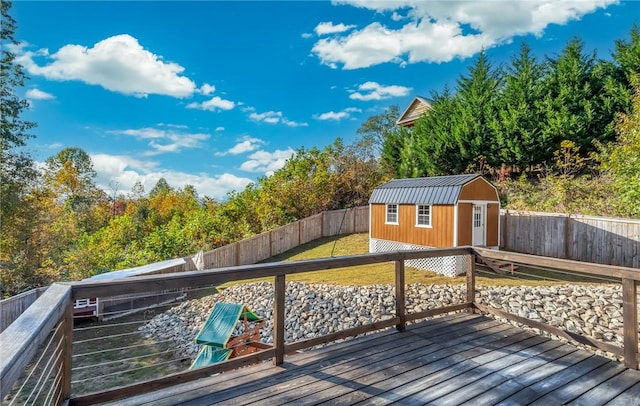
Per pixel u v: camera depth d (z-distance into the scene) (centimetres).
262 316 848
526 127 1510
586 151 1396
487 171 1620
